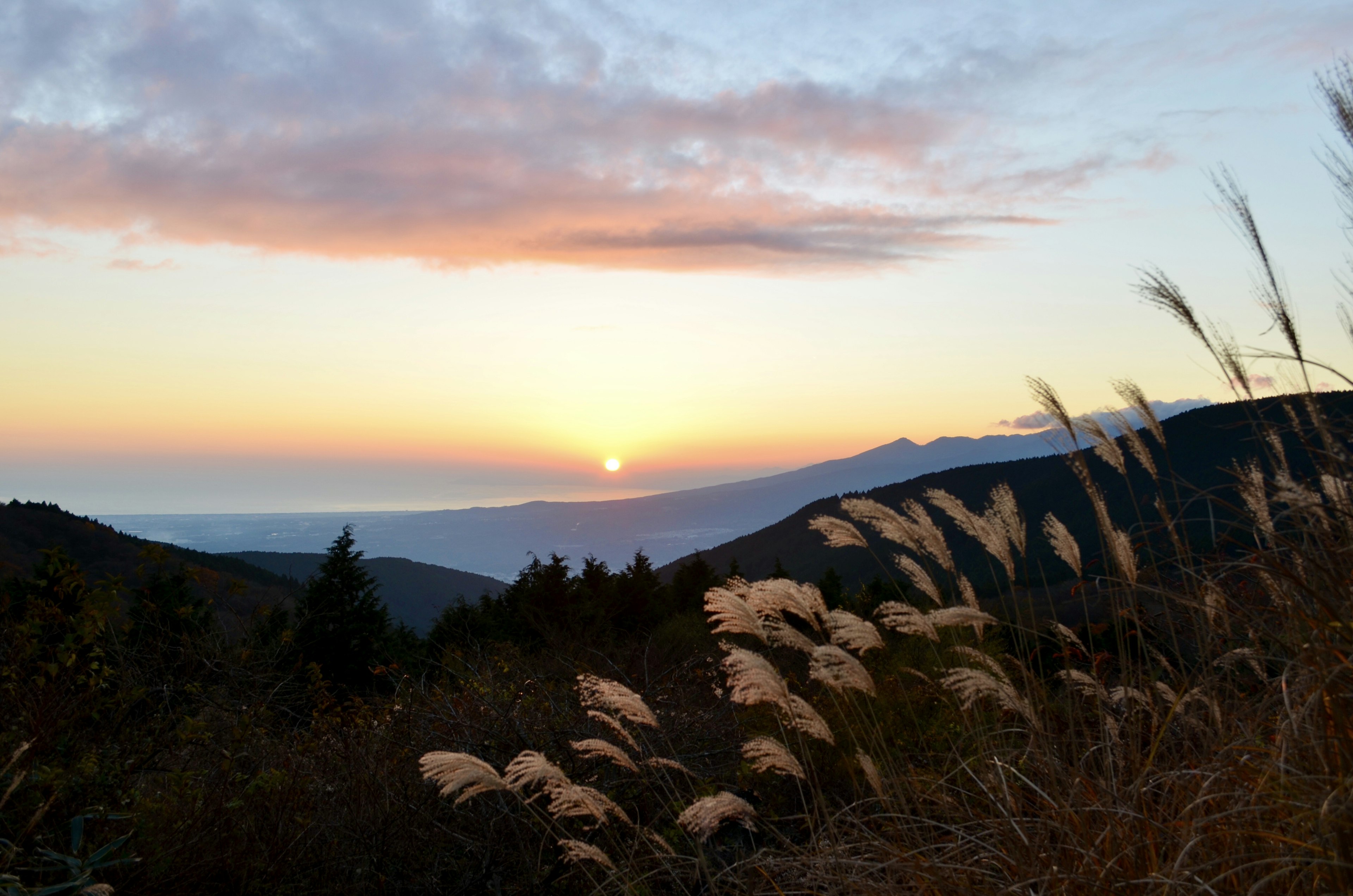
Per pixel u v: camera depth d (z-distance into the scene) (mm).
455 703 5867
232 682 5254
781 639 2941
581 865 3434
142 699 4590
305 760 5031
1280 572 2336
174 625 5375
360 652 14414
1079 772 2742
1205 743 2703
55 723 3686
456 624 13703
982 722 3328
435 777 2828
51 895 2621
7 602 4297
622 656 7730
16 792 3258
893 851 2684
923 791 3076
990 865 2648
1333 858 1959
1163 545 2967
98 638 4750
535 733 4938
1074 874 2320
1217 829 2363
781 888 2896
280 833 3855
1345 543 2289
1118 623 3133
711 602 2908
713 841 3934
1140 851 2475
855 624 2969
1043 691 3064
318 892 3807
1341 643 2174
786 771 2922
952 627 3977
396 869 4051
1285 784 2248
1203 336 2693
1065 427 3221
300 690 6137
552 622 15039
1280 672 2619
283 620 6340
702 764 5008
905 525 3189
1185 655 3070
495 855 4078
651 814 4281
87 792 3533
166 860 3473
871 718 3959
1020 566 3256
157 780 4434
